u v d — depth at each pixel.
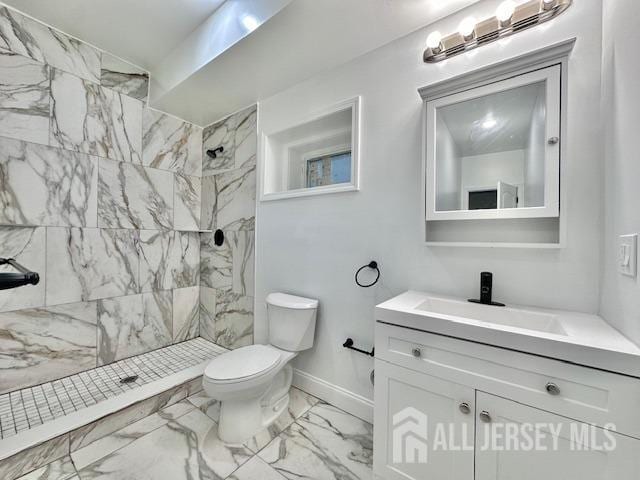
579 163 1.08
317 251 1.86
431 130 1.35
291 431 1.52
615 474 0.73
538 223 1.17
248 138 2.29
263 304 2.17
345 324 1.72
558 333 0.98
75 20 1.71
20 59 1.66
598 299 1.05
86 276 1.95
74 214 1.89
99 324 2.01
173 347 2.43
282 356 1.67
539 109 1.14
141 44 1.95
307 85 1.90
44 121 1.75
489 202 1.25
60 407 1.52
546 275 1.15
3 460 1.16
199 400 1.80
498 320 1.17
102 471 1.24
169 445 1.40
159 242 2.39
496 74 1.18
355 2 1.27
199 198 2.70
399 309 1.11
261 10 1.40
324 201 1.83
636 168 0.79
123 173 2.14
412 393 1.07
